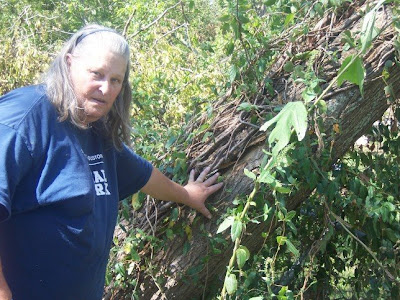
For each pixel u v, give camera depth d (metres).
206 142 2.73
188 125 2.90
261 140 2.64
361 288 3.25
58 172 1.91
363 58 2.59
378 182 2.99
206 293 2.80
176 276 2.69
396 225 2.91
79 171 1.94
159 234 2.71
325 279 3.17
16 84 5.35
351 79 2.01
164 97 3.98
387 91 2.62
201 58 5.04
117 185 2.26
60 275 1.97
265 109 2.66
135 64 4.86
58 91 1.94
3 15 9.76
